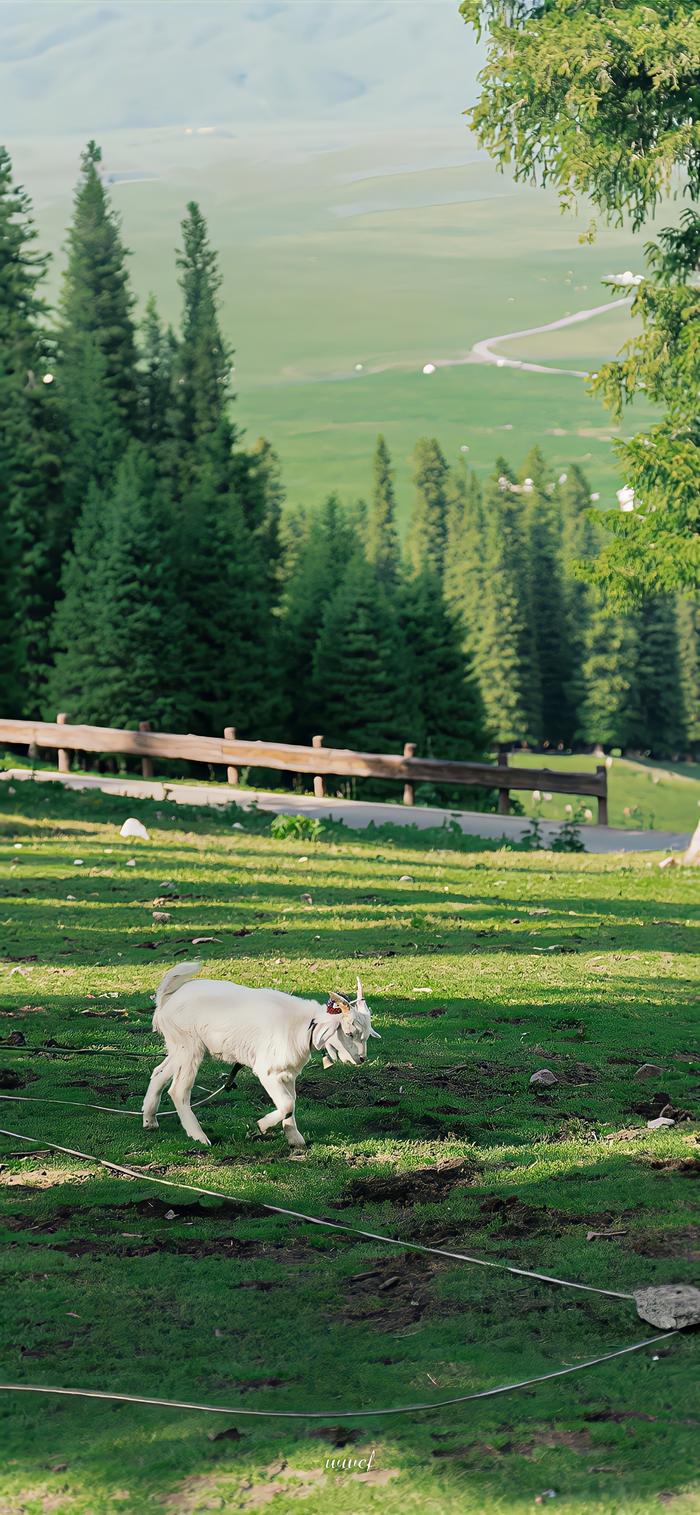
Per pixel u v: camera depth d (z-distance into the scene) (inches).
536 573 4963.1
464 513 5792.3
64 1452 170.9
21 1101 324.5
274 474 3656.5
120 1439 173.8
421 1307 215.2
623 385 842.2
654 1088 345.1
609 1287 220.7
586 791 1117.7
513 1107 327.6
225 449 2436.0
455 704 2249.0
